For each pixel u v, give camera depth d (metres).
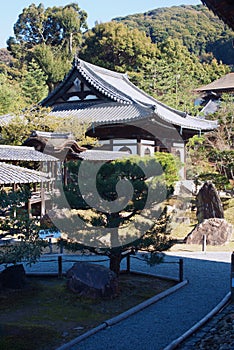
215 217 16.56
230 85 45.28
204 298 8.34
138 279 9.71
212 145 26.62
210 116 31.50
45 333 6.35
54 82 49.34
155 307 7.79
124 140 25.08
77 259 11.71
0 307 7.55
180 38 68.38
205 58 66.00
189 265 11.25
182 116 28.94
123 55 48.16
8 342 5.90
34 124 21.19
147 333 6.49
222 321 6.62
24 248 7.67
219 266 11.14
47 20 59.16
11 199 7.62
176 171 19.64
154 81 40.91
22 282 8.71
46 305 7.71
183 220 17.11
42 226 9.11
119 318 7.09
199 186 23.38
